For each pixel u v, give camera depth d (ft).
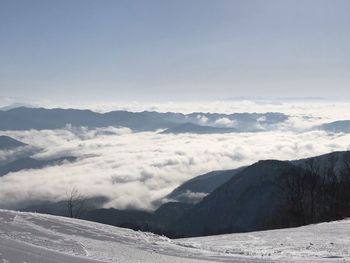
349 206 189.88
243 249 69.87
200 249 65.57
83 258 42.93
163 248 61.21
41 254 41.04
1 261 35.12
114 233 68.64
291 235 90.53
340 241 78.18
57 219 73.51
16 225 59.47
